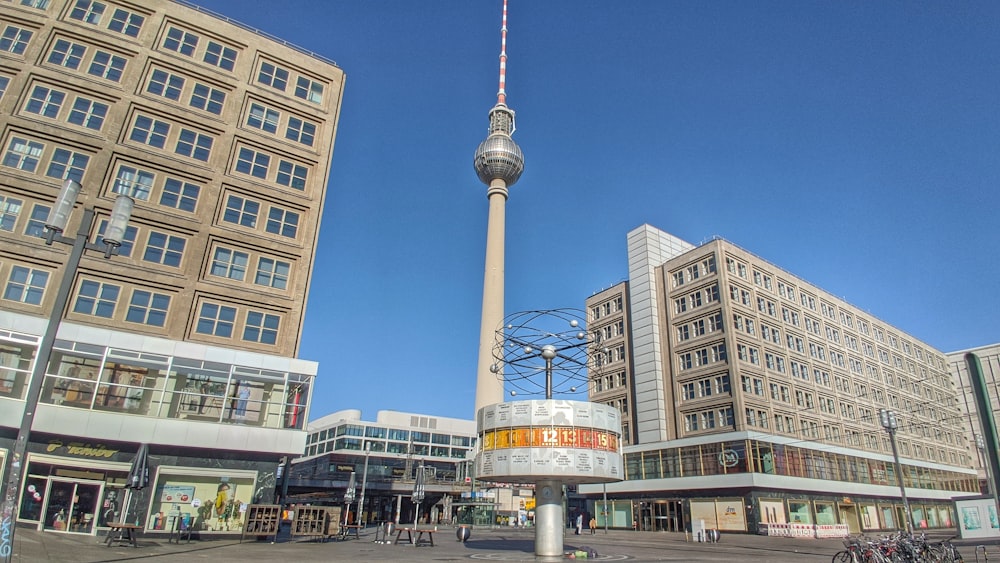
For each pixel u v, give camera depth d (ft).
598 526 228.43
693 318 214.90
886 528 222.07
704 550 109.81
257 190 121.39
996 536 131.34
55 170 104.63
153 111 115.65
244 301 113.39
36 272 99.04
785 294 231.91
